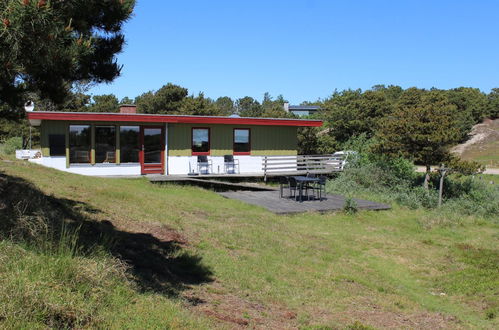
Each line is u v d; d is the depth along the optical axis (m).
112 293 4.49
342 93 48.78
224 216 11.68
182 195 14.73
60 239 5.34
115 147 17.45
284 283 7.01
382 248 10.12
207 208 12.63
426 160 18.38
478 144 56.56
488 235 11.93
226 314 5.16
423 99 54.81
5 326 3.25
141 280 5.49
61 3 3.91
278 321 5.34
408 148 18.38
